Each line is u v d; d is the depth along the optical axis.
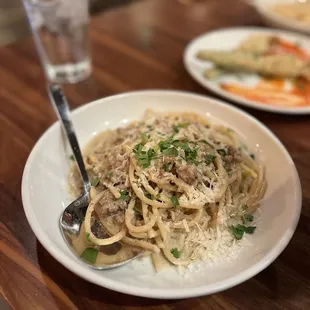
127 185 0.28
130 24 0.56
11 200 0.30
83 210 0.28
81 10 0.43
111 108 0.36
